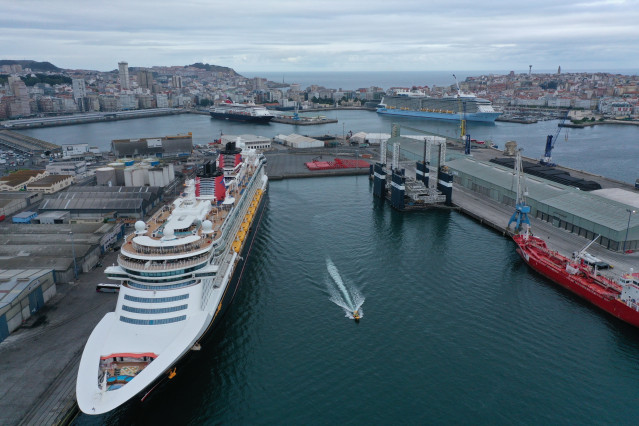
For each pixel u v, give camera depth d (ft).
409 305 296.30
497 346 250.98
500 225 450.71
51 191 563.48
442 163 552.41
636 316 266.36
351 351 246.06
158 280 239.09
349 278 336.08
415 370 229.45
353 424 194.18
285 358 240.53
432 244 409.28
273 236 427.74
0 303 248.93
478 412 200.85
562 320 280.92
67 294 300.61
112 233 389.80
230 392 214.90
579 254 344.08
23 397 203.82
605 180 607.37
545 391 215.10
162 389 214.90
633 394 214.28
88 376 193.77
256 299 304.30
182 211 299.38
